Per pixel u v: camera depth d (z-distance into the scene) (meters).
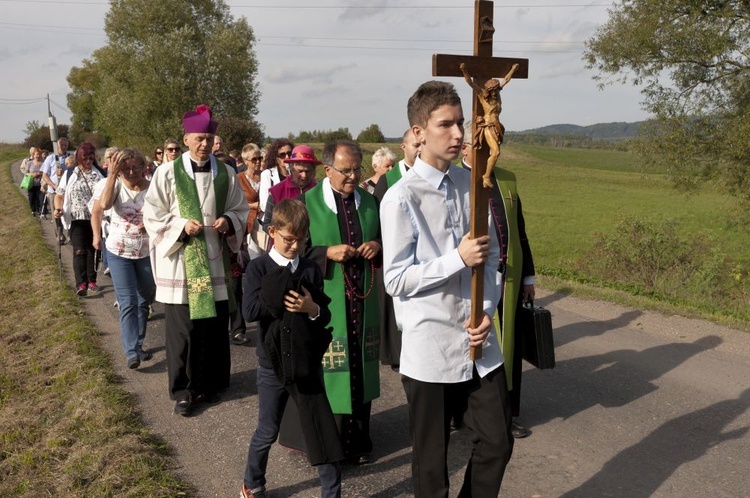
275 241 3.84
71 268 11.77
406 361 3.27
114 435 4.99
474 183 2.99
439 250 3.22
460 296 3.22
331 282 4.62
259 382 4.02
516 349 4.99
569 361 6.86
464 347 3.21
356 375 4.62
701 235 13.24
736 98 15.71
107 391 5.84
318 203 4.74
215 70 43.97
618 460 4.74
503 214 4.92
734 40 15.20
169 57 43.72
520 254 4.96
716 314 8.51
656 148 16.53
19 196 25.44
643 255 12.74
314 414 3.77
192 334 5.61
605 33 16.38
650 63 16.03
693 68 15.74
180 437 5.15
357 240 4.69
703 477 4.46
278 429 4.07
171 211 5.64
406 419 5.52
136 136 46.00
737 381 6.17
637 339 7.50
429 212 3.21
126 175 6.68
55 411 5.52
